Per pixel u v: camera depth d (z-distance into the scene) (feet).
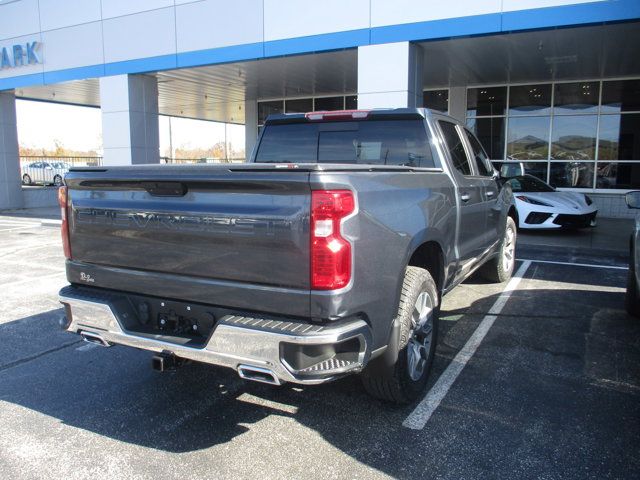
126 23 43.47
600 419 11.57
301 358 8.95
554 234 37.91
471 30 31.68
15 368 14.67
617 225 43.21
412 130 14.80
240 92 61.26
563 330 17.25
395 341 10.83
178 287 10.35
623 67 45.01
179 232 10.18
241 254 9.53
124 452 10.50
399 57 33.47
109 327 10.94
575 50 38.29
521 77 50.21
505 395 12.72
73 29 46.32
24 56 50.19
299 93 62.18
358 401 12.57
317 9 35.65
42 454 10.43
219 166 9.50
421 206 11.97
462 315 18.83
